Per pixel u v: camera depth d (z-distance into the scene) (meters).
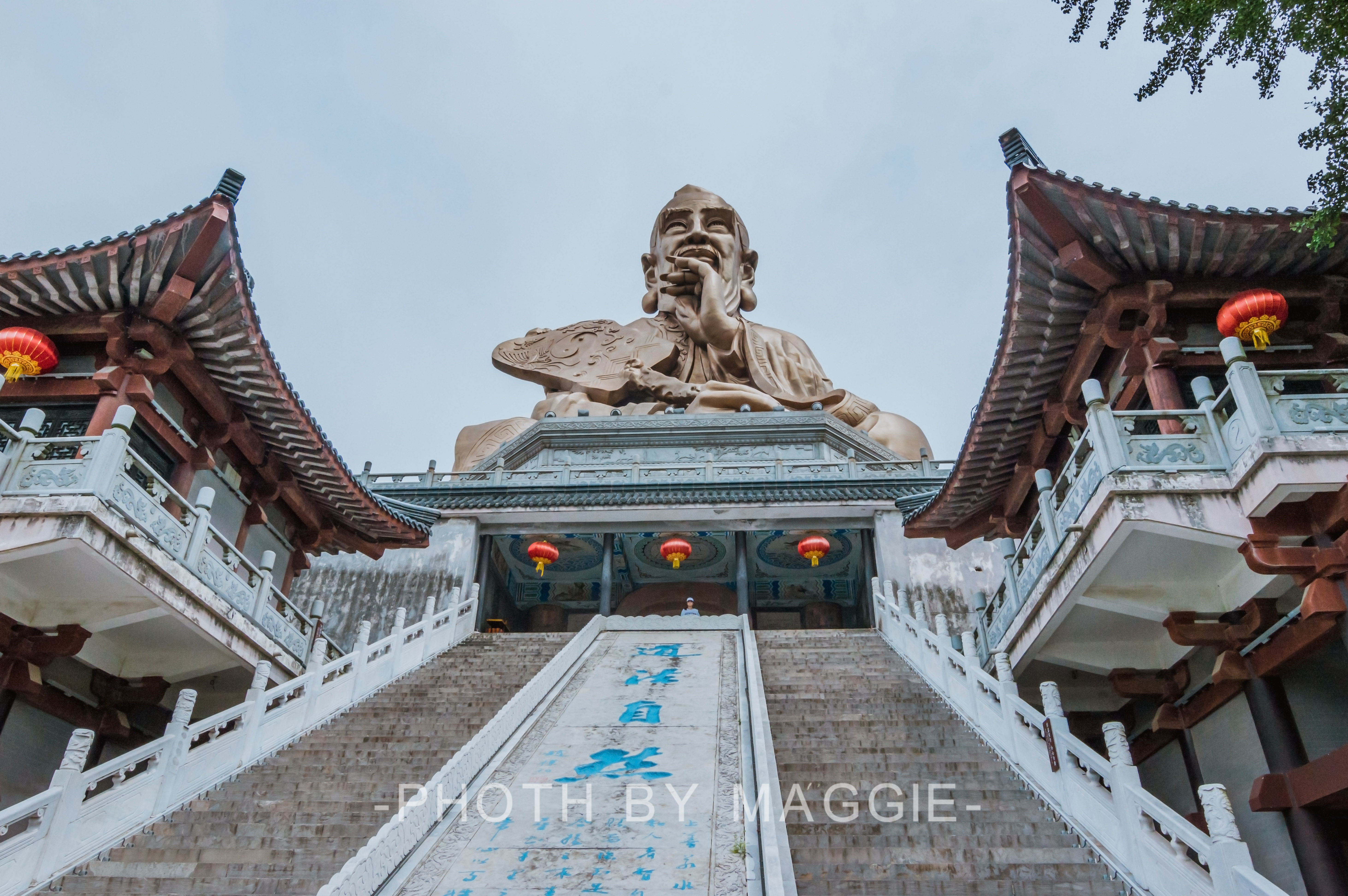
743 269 50.06
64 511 12.15
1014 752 12.47
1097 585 13.25
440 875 8.54
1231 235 13.21
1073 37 11.36
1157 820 9.12
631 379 42.22
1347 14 9.86
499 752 11.91
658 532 28.80
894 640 20.34
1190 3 10.41
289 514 21.80
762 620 32.59
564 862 8.73
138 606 14.08
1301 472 10.58
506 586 32.50
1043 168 13.17
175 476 16.98
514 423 40.59
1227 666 12.89
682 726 13.37
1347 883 11.05
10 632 13.83
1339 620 10.81
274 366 16.47
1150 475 11.60
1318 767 11.22
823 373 44.03
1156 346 13.83
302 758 13.91
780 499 28.02
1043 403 16.78
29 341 14.93
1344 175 10.49
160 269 14.62
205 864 10.27
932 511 20.69
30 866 9.95
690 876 8.39
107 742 16.67
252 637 16.47
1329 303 13.83
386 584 28.16
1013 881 9.24
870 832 10.38
